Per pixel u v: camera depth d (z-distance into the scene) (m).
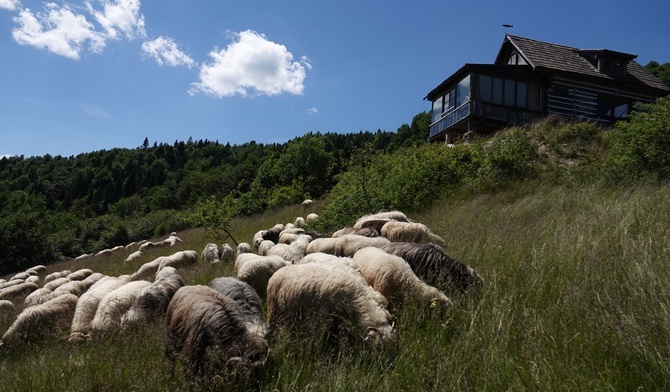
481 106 21.00
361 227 10.34
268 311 5.59
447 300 5.20
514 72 21.78
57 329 7.60
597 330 4.22
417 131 60.66
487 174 15.24
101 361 5.27
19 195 72.94
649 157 11.34
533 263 6.21
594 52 23.16
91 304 7.62
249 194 30.75
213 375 4.19
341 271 5.32
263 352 4.27
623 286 4.95
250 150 120.94
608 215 7.92
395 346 4.50
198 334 4.51
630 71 24.05
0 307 11.77
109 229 47.12
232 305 4.89
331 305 4.96
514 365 3.97
